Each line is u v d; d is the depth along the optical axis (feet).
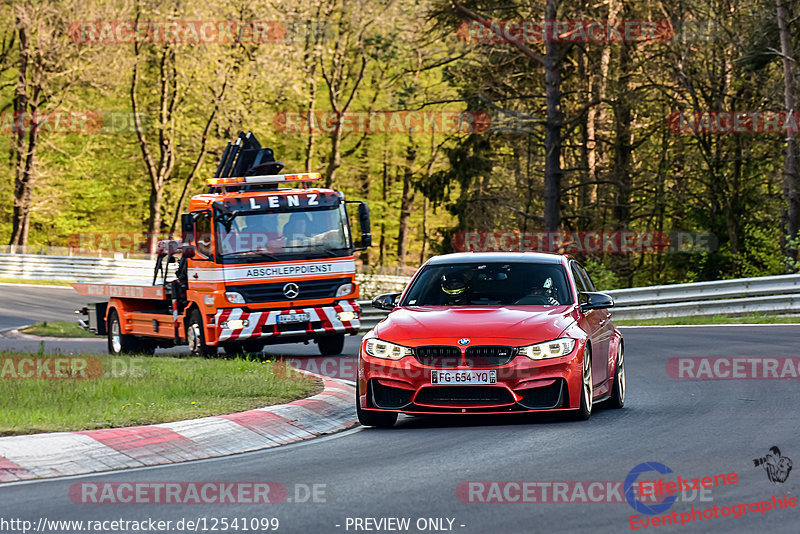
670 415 96.63
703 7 359.05
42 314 316.60
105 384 114.11
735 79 374.43
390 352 92.38
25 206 550.77
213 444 85.76
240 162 199.72
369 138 648.38
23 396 104.01
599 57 375.04
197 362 146.41
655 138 410.11
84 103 551.18
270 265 174.91
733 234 377.09
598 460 72.64
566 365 91.15
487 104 370.12
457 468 71.20
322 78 614.75
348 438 90.07
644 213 433.07
